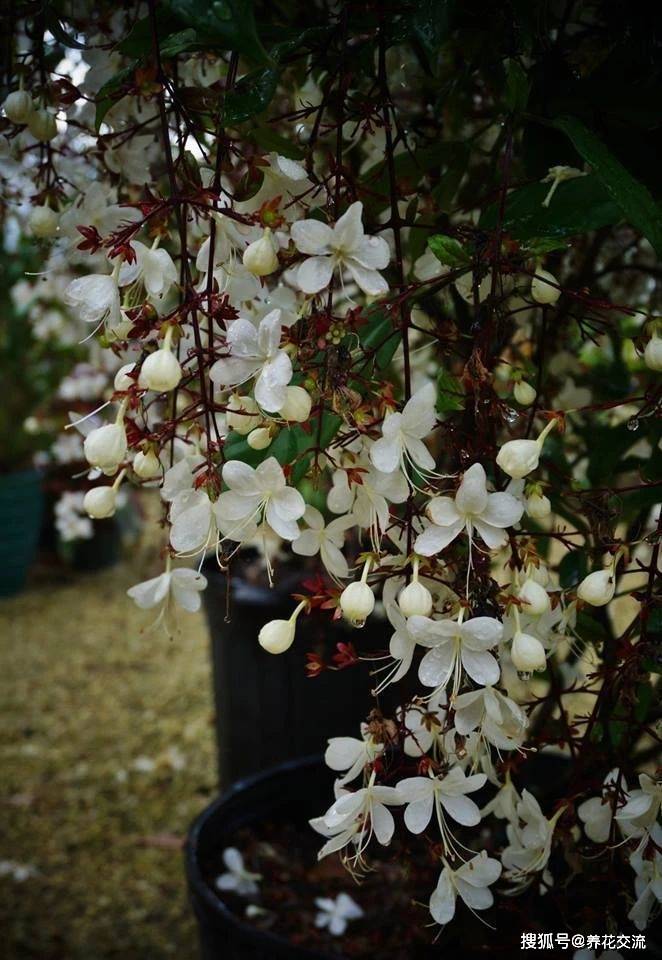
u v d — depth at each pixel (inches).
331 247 10.7
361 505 12.1
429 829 20.7
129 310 11.8
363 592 10.8
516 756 13.9
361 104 12.8
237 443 11.8
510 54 13.1
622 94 13.4
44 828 35.9
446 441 12.7
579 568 15.6
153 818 36.4
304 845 23.8
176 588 13.5
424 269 14.4
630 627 12.6
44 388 68.0
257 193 12.3
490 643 10.3
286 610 28.2
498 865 11.7
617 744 13.5
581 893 16.1
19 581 65.5
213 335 11.5
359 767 11.7
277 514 10.9
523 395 13.1
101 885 32.6
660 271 19.2
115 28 15.8
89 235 11.5
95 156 15.3
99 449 11.1
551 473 16.0
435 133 17.3
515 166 15.6
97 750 41.9
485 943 17.6
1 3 16.0
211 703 46.3
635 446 18.7
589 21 16.2
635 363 23.1
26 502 64.2
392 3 12.2
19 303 51.7
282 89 17.6
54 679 49.9
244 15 10.7
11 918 30.8
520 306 18.2
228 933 17.8
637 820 11.9
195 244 15.6
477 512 10.6
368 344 12.7
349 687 28.2
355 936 20.5
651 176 13.6
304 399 10.6
